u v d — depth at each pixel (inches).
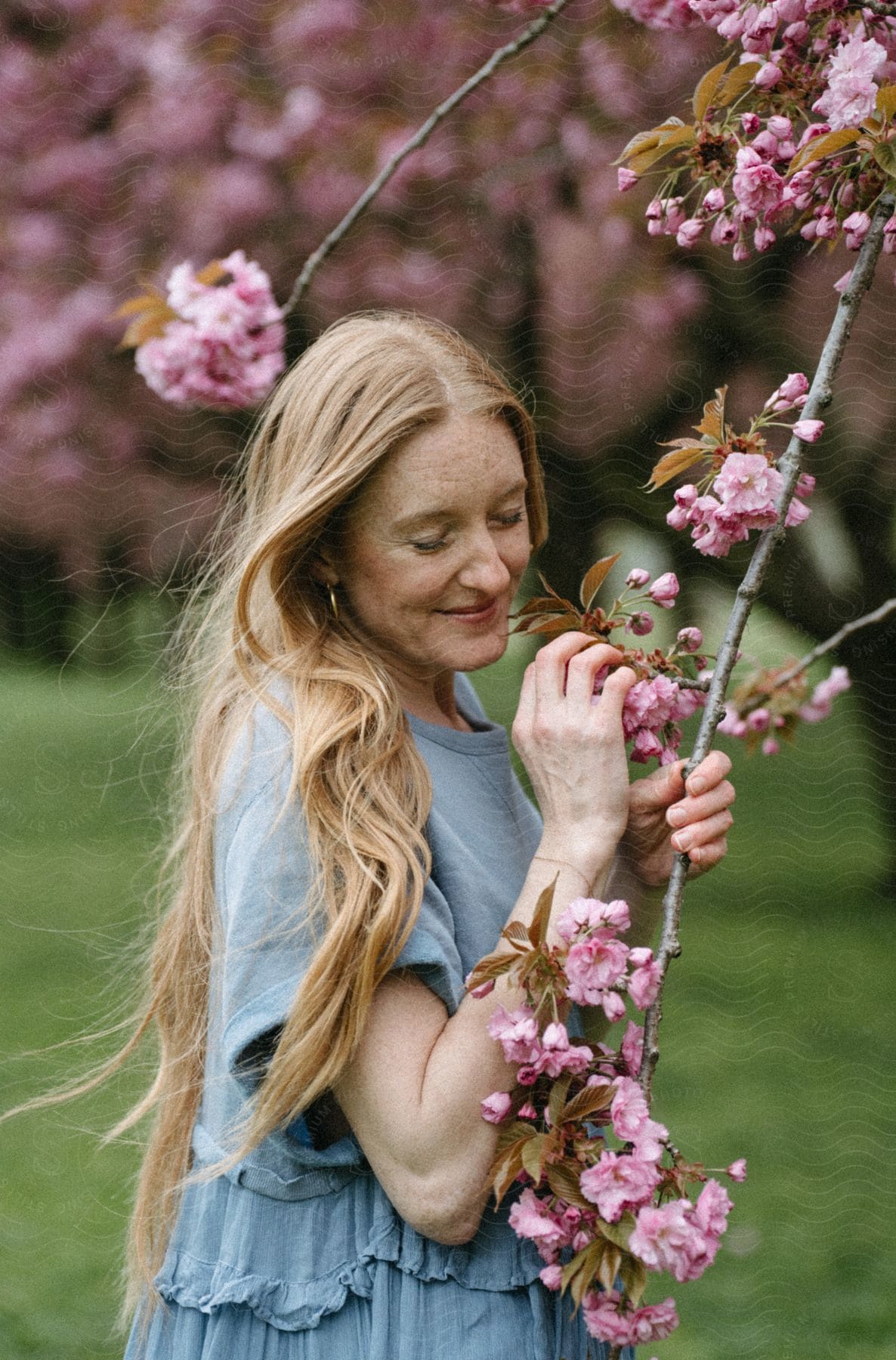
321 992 41.8
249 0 201.5
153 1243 50.4
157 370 67.4
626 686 46.5
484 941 46.5
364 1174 45.2
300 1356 44.7
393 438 44.9
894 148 48.4
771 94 55.1
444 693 53.3
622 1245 40.4
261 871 43.8
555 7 57.6
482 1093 41.9
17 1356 106.2
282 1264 44.8
